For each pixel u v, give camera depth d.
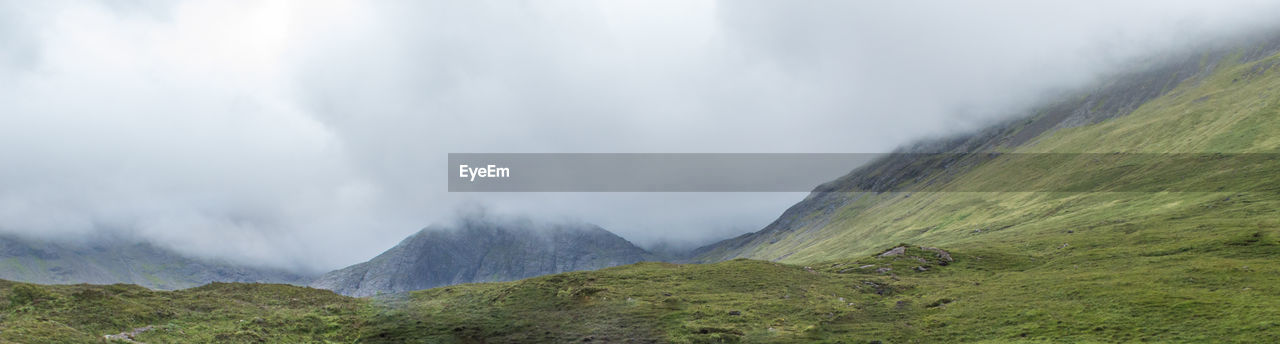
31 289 78.25
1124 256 118.38
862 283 110.62
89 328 70.94
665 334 81.81
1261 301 73.44
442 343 83.19
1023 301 86.44
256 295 102.06
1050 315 78.00
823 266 140.00
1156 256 114.81
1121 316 74.19
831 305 94.06
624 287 108.25
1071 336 69.94
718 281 112.88
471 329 88.81
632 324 86.88
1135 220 157.38
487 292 112.06
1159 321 70.88
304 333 84.62
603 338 81.81
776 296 100.75
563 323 89.50
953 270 123.06
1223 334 64.75
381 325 91.19
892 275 120.56
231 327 80.88
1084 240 139.25
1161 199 177.88
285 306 97.50
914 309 90.31
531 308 98.12
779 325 84.06
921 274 120.88
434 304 104.00
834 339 77.25
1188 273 93.12
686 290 106.12
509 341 83.00
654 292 104.19
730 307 93.44
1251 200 151.00
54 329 66.06
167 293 94.25
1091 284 91.81
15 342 59.47
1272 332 62.94
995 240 169.75
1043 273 111.31
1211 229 130.12
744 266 126.06
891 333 78.75
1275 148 185.88
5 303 73.81
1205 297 77.38
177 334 74.62
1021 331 73.88
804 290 105.25
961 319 81.88
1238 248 111.12
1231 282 85.44
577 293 103.31
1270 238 113.50
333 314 95.00
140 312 79.12
